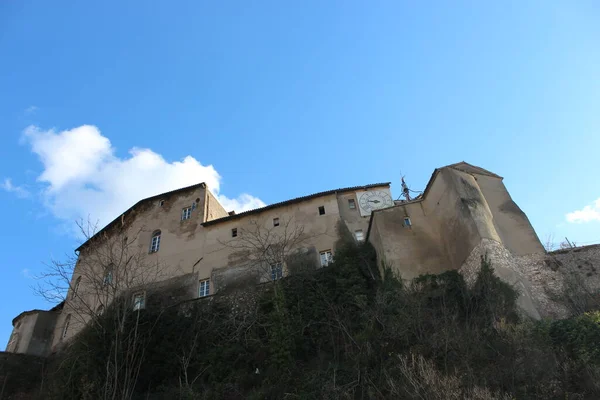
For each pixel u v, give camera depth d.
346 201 34.56
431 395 14.38
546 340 16.61
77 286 36.66
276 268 30.84
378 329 20.88
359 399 17.58
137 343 24.31
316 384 19.03
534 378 15.17
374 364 18.78
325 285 26.77
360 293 25.03
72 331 34.88
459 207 22.95
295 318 23.95
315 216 33.75
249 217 35.50
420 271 23.53
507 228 22.94
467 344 17.08
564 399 14.36
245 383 21.53
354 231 32.50
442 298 21.20
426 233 25.03
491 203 24.14
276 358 21.27
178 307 29.56
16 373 31.45
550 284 20.44
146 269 33.88
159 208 39.66
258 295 27.44
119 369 21.48
